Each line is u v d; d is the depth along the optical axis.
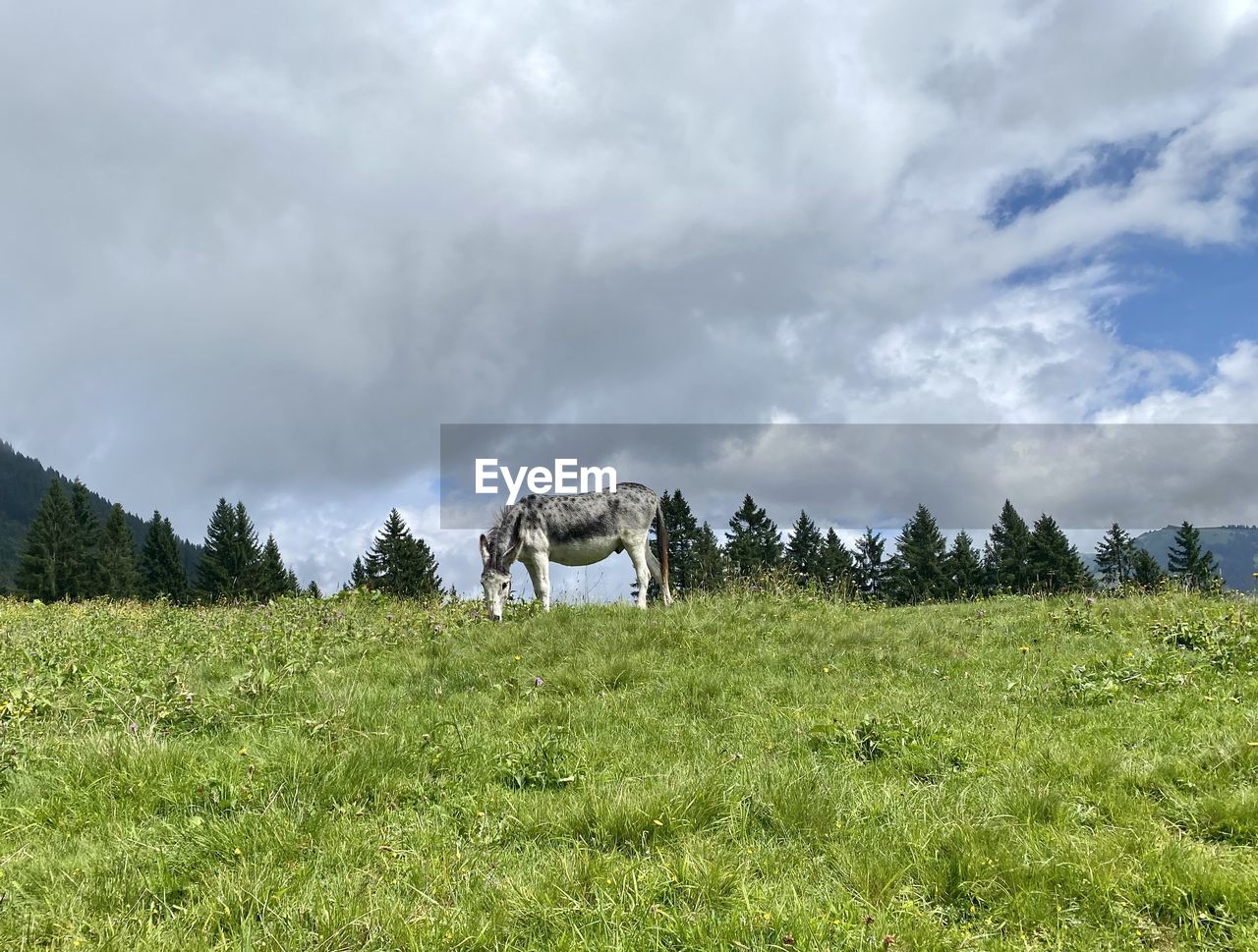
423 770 5.34
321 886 3.74
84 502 88.94
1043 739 5.92
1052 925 3.44
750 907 3.44
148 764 5.06
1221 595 12.43
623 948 3.22
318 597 14.91
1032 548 67.56
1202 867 3.69
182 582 81.06
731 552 69.50
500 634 10.31
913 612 14.17
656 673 8.55
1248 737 5.29
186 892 3.79
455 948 3.25
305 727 6.09
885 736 6.06
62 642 10.12
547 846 4.31
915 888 3.79
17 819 4.53
